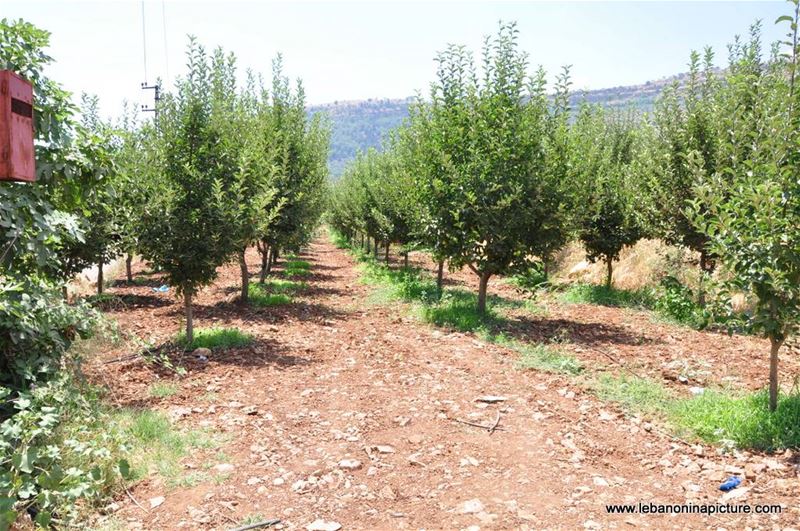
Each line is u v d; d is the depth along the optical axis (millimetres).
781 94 5535
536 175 10938
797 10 5289
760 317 5484
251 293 14156
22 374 4867
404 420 6031
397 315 12172
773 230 5305
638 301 13492
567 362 8008
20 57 4707
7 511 3205
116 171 5555
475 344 9367
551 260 12000
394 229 19891
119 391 6801
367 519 4152
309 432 5754
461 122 11547
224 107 10398
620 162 18781
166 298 13992
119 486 4531
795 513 4059
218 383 7246
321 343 9594
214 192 8820
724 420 5699
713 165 11195
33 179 3553
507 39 11203
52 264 5531
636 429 5809
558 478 4750
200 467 4941
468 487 4598
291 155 15336
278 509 4293
